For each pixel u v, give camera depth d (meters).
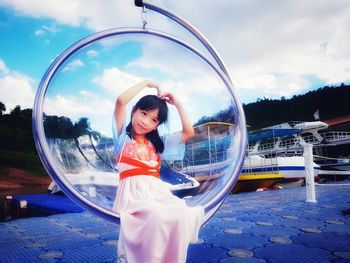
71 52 1.76
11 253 2.06
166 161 3.93
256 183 8.59
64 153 2.66
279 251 1.95
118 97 1.90
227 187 1.79
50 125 2.46
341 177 12.34
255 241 2.22
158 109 1.92
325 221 2.91
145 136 1.89
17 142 25.38
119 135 1.86
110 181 2.72
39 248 2.19
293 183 9.89
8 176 19.69
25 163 22.22
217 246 2.10
